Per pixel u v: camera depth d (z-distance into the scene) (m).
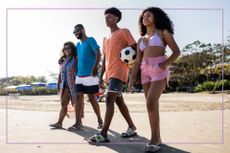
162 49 4.52
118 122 7.80
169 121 7.95
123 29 5.32
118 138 5.45
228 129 6.56
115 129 6.59
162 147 4.65
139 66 4.87
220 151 4.41
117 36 5.30
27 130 6.34
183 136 5.68
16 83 43.34
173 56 4.45
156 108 4.47
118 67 5.25
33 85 43.78
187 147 4.67
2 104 15.63
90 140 5.02
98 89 6.63
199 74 48.78
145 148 4.38
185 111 11.07
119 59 5.26
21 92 37.75
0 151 4.39
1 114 9.82
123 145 4.80
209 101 18.16
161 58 4.50
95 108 6.70
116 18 5.52
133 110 11.66
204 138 5.44
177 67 49.09
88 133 6.01
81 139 5.32
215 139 5.34
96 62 6.41
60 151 4.38
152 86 4.48
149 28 4.68
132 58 5.20
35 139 5.31
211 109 12.00
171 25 4.60
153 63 4.49
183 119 8.40
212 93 35.28
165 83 4.55
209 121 7.93
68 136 5.64
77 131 6.26
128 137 5.55
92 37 6.44
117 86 5.19
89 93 6.57
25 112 10.56
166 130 6.43
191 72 48.81
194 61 48.97
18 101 18.98
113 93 5.17
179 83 48.00
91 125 7.20
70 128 6.45
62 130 6.39
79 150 4.44
